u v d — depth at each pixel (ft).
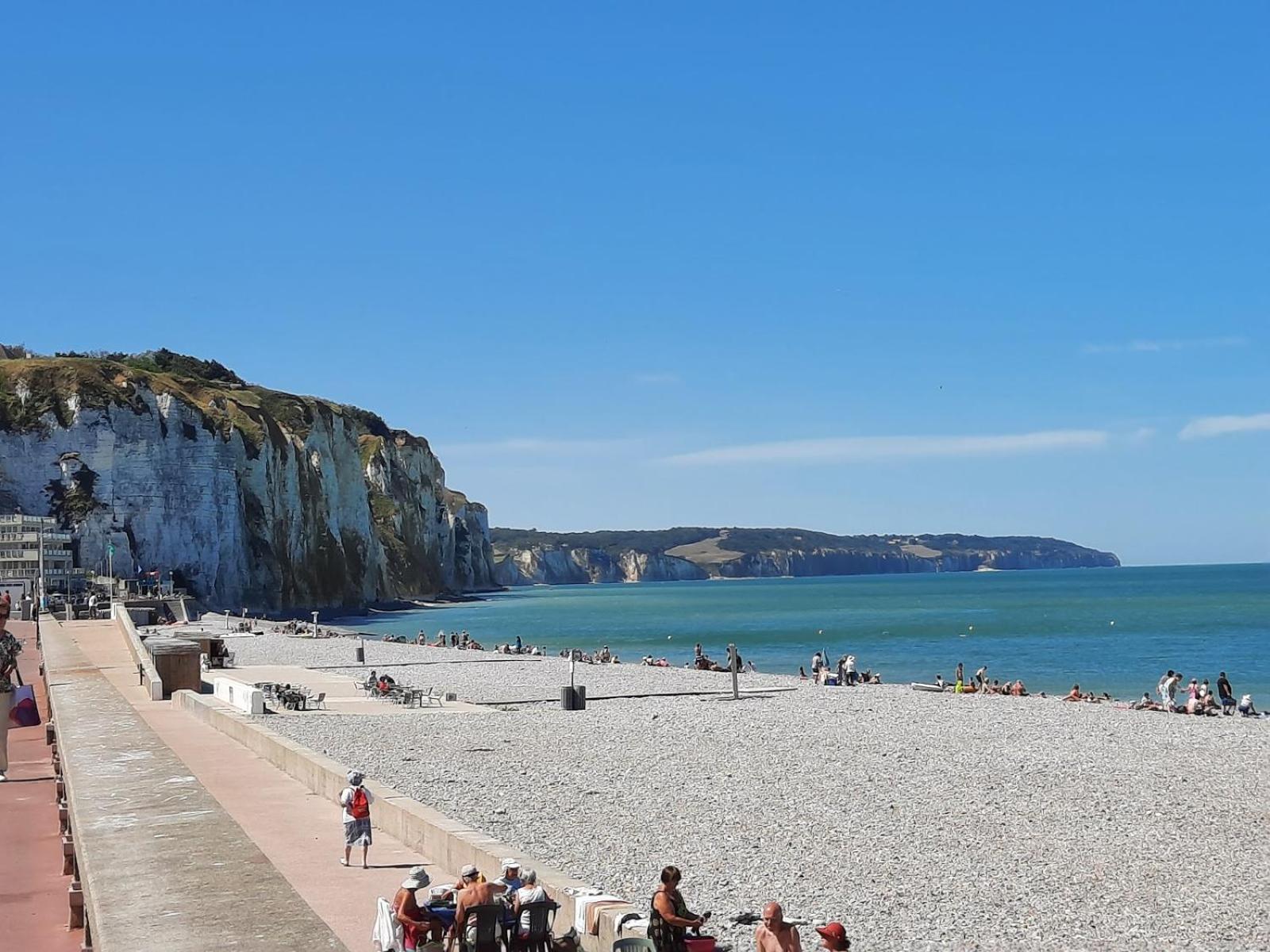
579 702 157.99
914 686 196.85
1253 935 57.16
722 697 176.76
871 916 60.03
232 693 144.25
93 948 38.29
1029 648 333.21
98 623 251.19
